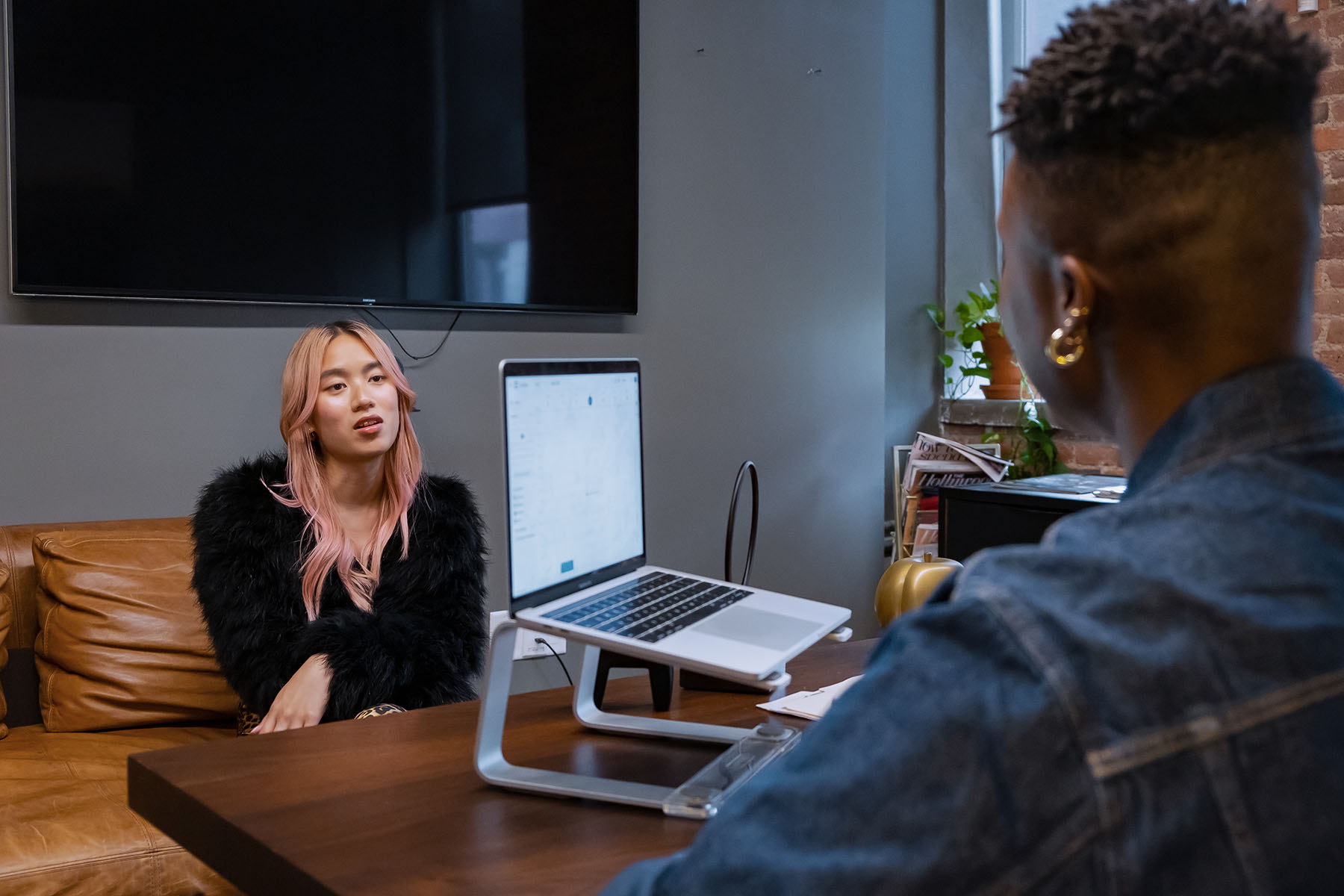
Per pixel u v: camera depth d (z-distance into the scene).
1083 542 0.48
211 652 2.22
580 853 0.87
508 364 1.04
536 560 1.07
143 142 2.31
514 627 1.03
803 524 3.55
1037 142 0.55
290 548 1.96
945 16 4.01
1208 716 0.43
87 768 1.93
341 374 2.00
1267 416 0.51
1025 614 0.45
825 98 3.55
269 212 2.48
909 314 4.01
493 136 2.81
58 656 2.16
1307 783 0.43
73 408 2.32
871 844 0.44
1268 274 0.51
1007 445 3.81
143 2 2.29
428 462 2.79
